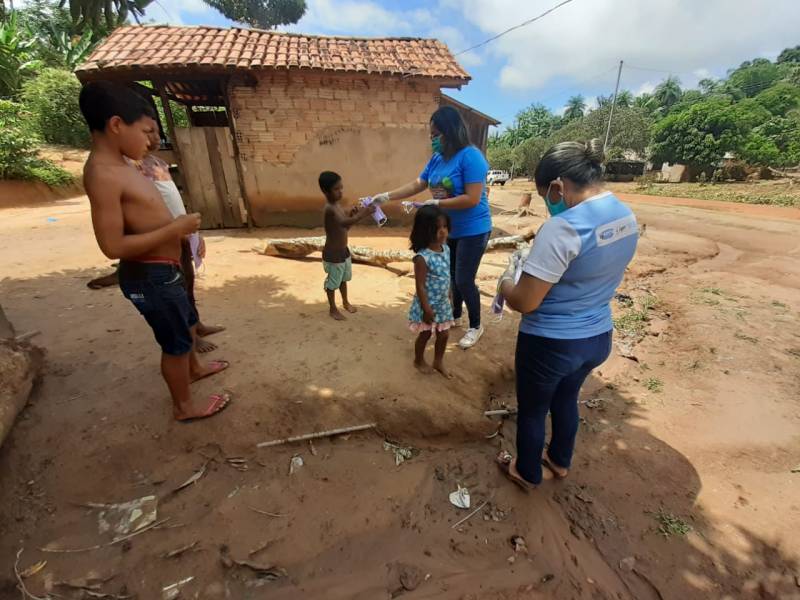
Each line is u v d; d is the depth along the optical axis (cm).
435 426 285
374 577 199
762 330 455
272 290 495
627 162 3406
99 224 186
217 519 214
